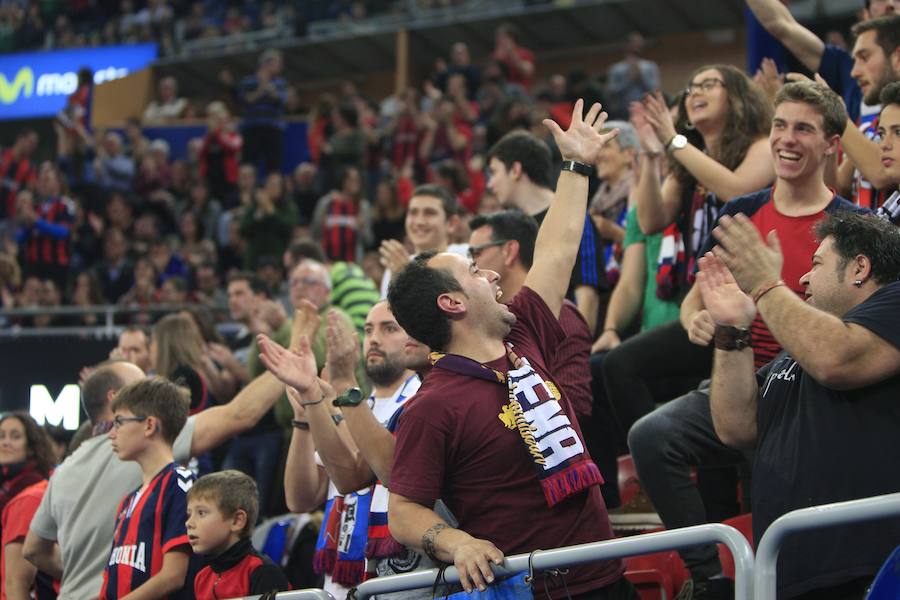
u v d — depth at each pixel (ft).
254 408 32.89
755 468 22.40
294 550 38.55
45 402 54.54
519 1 113.29
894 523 20.22
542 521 21.35
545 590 21.17
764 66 38.29
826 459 21.11
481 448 21.45
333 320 26.78
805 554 20.79
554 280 24.22
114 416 30.37
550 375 22.74
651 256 36.63
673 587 30.73
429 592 23.20
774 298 21.67
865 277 21.97
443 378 22.02
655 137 34.53
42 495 35.32
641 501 34.42
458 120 88.94
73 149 101.04
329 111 95.40
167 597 29.01
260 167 98.37
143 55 135.54
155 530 29.25
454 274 22.47
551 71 113.09
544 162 34.60
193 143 105.60
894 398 20.95
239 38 127.34
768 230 27.78
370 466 24.00
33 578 34.96
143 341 45.11
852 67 36.76
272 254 76.89
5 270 76.43
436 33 115.65
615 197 42.50
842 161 35.04
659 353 32.45
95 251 92.73
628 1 104.47
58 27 144.05
